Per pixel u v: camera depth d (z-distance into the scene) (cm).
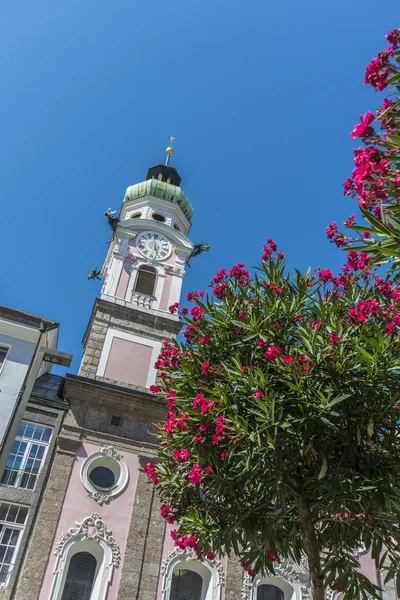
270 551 1288
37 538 2050
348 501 1188
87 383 2508
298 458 1210
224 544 1305
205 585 2186
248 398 1202
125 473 2353
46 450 2302
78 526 2133
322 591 1166
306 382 1180
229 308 1403
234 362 1263
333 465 1176
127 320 3003
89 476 2309
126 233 3447
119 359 2834
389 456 1160
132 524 2220
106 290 3147
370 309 1202
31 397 2408
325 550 2155
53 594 1947
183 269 3431
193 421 1275
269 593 2234
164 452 1477
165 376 1499
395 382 1148
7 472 2183
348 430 1182
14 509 2111
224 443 1224
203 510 1364
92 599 2000
